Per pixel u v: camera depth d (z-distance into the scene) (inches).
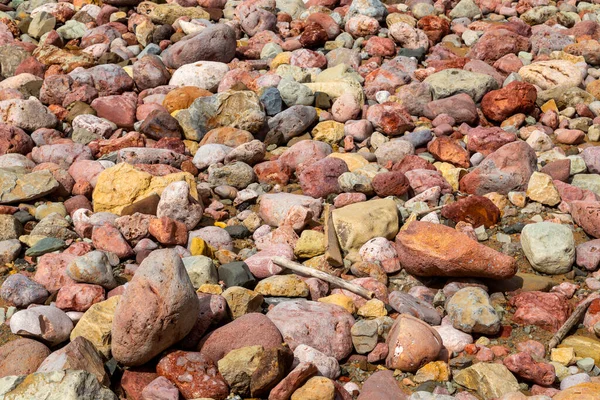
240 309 88.3
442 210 101.2
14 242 97.7
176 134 116.2
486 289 91.8
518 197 102.8
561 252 94.1
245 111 115.6
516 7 148.6
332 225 97.6
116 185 102.6
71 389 78.5
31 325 86.1
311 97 120.9
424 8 145.9
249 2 145.6
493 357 86.0
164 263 82.7
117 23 143.9
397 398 81.9
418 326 85.0
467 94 120.5
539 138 112.6
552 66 125.6
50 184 104.4
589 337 88.2
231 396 82.3
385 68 128.7
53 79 122.6
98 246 96.7
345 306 89.8
